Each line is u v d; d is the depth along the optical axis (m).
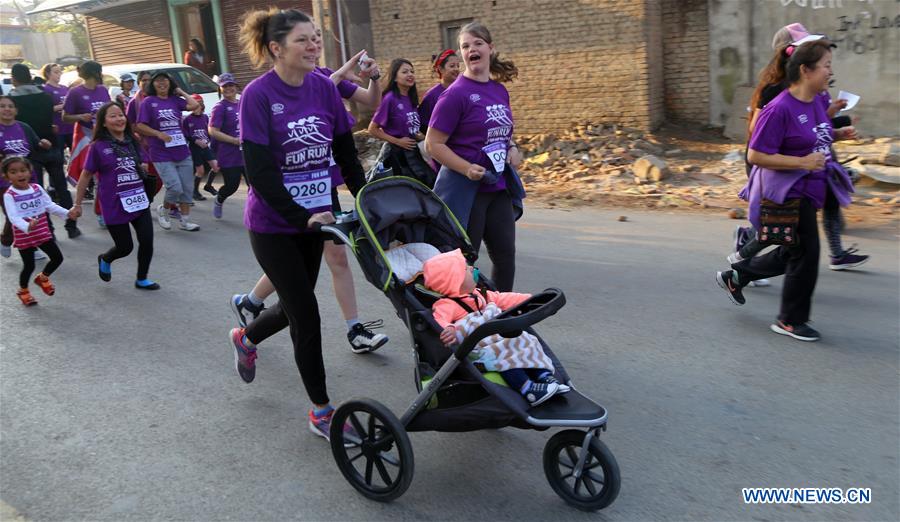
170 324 6.12
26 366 5.37
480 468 3.85
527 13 13.51
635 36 12.56
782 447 3.90
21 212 6.54
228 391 4.86
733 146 12.22
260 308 5.14
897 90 11.31
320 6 15.61
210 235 9.15
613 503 3.50
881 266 6.69
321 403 4.12
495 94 4.91
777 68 5.70
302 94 3.82
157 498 3.69
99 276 7.47
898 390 4.43
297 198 3.95
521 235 8.45
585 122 13.36
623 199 10.07
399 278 3.61
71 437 4.33
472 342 3.22
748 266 5.55
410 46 14.98
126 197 6.82
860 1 11.31
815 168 4.79
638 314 5.84
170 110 9.08
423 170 7.25
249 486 3.78
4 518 3.56
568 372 4.89
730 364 4.88
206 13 20.16
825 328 5.38
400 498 3.63
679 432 4.10
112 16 22.19
